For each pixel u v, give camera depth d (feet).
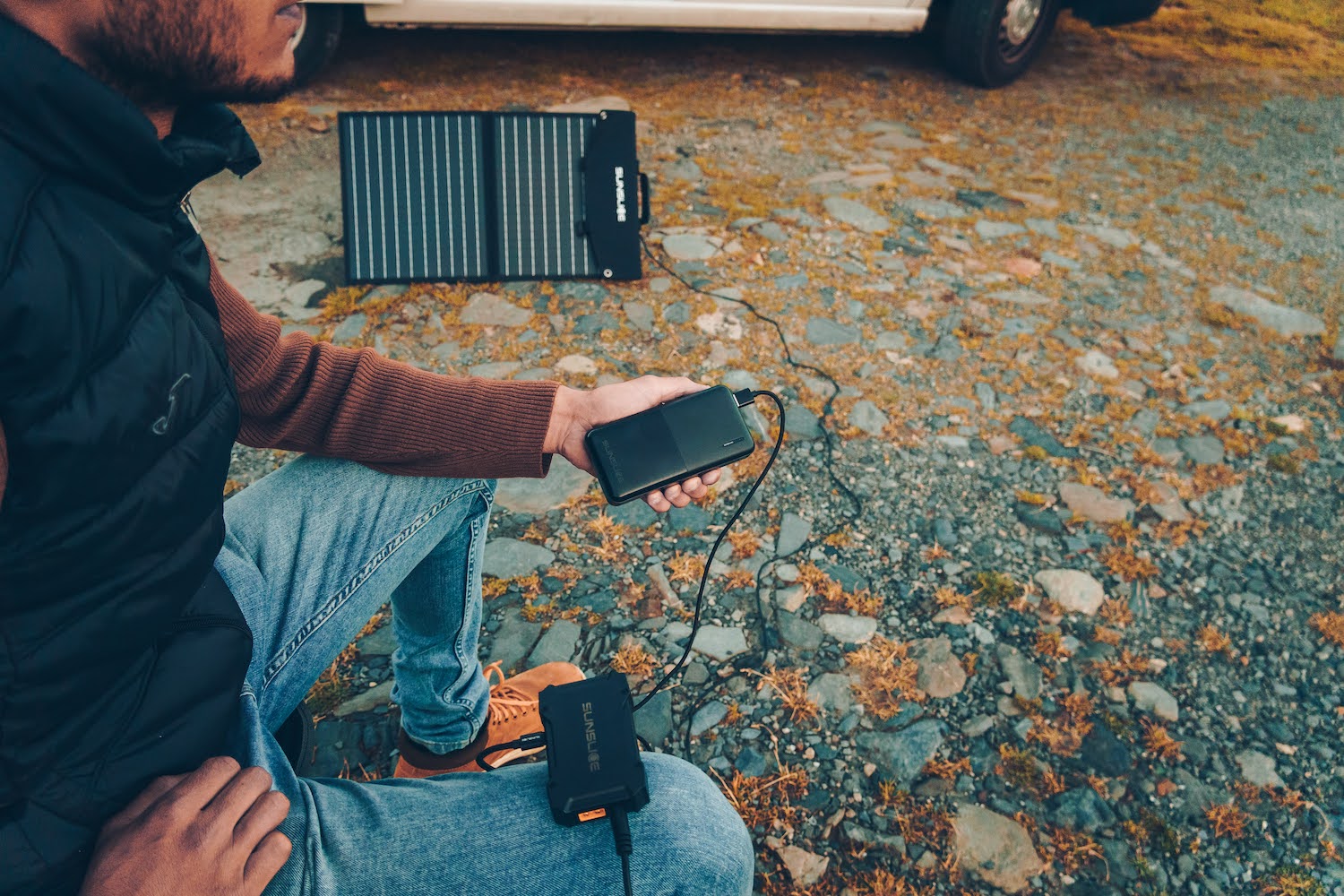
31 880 2.27
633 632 6.16
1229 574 7.09
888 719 5.77
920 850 5.11
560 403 3.86
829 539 6.98
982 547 7.08
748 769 5.44
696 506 7.11
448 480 3.76
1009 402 8.58
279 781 2.81
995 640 6.36
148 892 2.29
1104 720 5.93
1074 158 13.57
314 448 3.56
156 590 2.47
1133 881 5.10
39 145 2.03
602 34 15.92
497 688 5.26
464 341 8.61
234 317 3.21
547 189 9.18
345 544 3.57
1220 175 13.58
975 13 14.51
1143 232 11.73
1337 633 6.68
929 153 13.09
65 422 2.08
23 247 1.97
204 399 2.61
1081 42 18.35
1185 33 19.44
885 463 7.74
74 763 2.35
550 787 2.85
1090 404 8.68
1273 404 8.97
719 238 10.46
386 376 3.49
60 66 1.97
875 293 9.86
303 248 9.63
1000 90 15.72
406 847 2.69
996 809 5.35
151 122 2.19
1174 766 5.70
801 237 10.65
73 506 2.17
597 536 6.82
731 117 13.46
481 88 13.47
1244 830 5.41
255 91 2.48
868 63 16.11
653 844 2.80
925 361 8.96
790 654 6.12
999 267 10.60
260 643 3.30
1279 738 5.94
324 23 12.41
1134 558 7.11
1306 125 15.65
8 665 2.13
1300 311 10.46
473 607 4.25
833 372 8.68
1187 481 7.93
